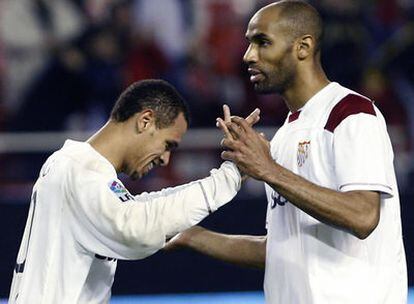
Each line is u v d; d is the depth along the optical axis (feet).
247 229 101.91
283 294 57.31
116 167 56.75
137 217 53.67
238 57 120.98
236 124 53.72
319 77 57.26
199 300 102.47
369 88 118.01
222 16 122.93
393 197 54.80
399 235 57.00
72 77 118.01
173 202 54.29
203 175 112.57
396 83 119.03
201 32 122.52
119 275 102.47
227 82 119.65
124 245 54.08
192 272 102.89
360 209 52.42
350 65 118.01
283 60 56.65
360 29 118.62
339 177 53.67
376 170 53.26
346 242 55.47
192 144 112.57
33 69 120.06
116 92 118.62
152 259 102.89
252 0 123.44
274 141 58.65
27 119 117.70
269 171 52.65
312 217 54.19
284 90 57.62
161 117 56.65
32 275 55.11
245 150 53.01
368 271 55.52
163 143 57.00
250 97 118.01
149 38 120.78
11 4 124.16
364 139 53.67
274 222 58.03
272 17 56.70
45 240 55.06
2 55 121.08
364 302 55.11
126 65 119.44
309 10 57.11
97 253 54.80
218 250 63.26
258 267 62.69
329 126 55.01
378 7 120.67
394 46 119.44
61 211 54.85
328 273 55.52
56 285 54.80
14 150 110.93
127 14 120.98
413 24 120.88
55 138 112.37
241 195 104.27
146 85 57.21
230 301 102.68
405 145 116.26
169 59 121.39
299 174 55.93
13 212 102.01
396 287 56.34
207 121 117.60
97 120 118.21
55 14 122.11
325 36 118.01
